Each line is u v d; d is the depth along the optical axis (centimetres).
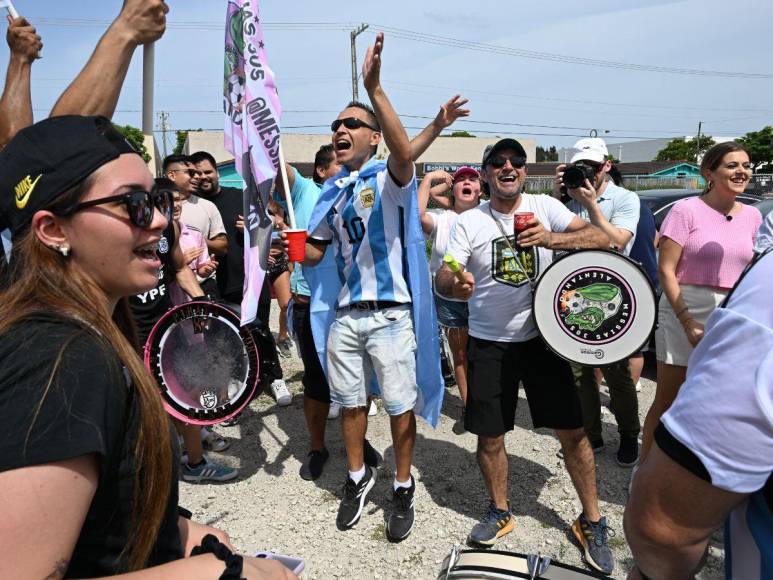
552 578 142
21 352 86
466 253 288
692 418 96
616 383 358
